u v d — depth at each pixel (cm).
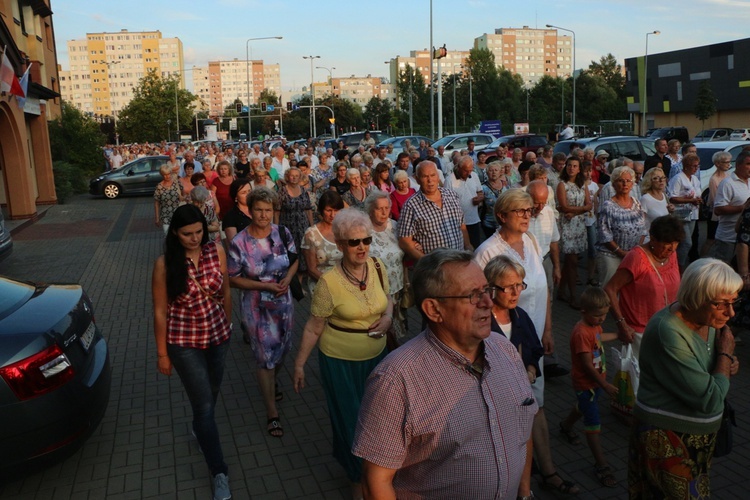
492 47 16412
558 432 496
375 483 213
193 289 406
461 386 215
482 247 434
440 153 2134
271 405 507
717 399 296
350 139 3438
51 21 2912
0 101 1661
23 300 459
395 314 541
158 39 18588
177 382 618
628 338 469
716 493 406
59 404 407
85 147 3120
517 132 4303
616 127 7181
